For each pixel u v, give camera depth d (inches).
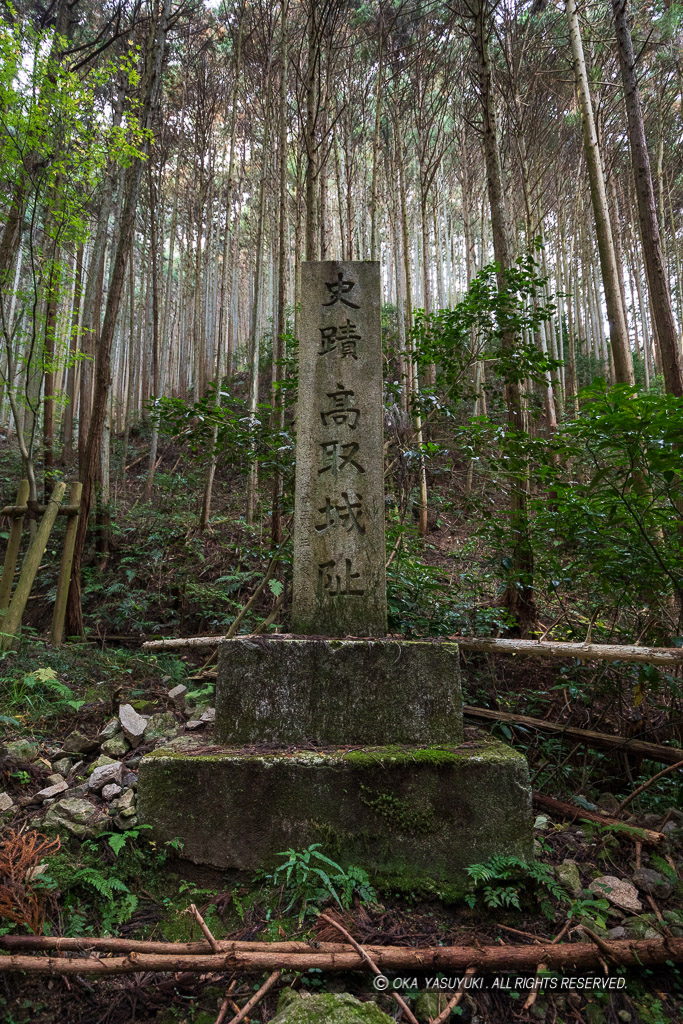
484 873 100.0
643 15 442.6
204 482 381.1
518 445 178.4
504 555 211.9
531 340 484.7
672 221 606.2
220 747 120.2
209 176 539.2
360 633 135.1
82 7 452.4
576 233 701.3
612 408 124.0
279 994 84.0
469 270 564.7
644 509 138.3
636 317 773.9
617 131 561.3
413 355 213.9
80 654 204.1
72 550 222.7
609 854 118.8
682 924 99.9
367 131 615.2
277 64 447.5
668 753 141.7
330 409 144.9
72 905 99.7
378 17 455.2
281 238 332.8
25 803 122.0
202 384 597.3
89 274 468.4
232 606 237.3
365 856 106.3
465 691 177.0
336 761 109.1
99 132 257.0
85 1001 84.4
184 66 511.5
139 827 110.6
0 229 300.8
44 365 271.7
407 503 215.6
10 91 225.1
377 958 85.0
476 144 591.2
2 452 451.5
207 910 101.0
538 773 146.5
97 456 243.9
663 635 152.6
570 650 139.3
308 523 140.6
